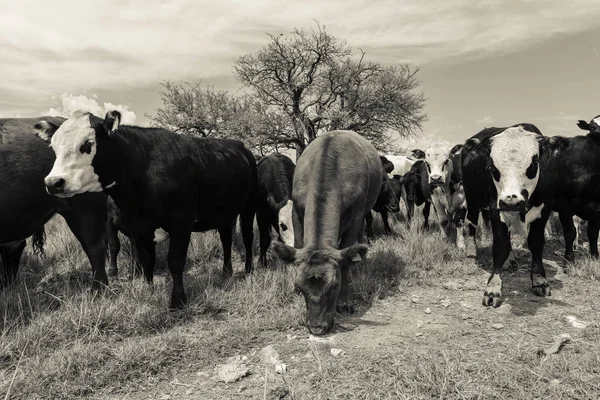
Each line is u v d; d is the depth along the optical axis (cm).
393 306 526
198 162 554
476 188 634
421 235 807
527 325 454
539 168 507
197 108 2458
